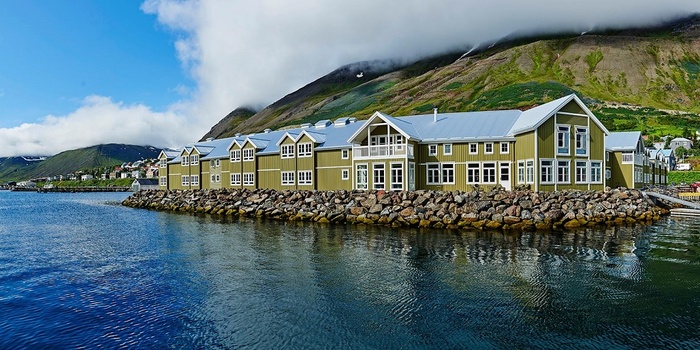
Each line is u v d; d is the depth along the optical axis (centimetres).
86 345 1412
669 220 4141
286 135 6062
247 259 2620
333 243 3128
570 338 1399
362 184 5162
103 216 6066
